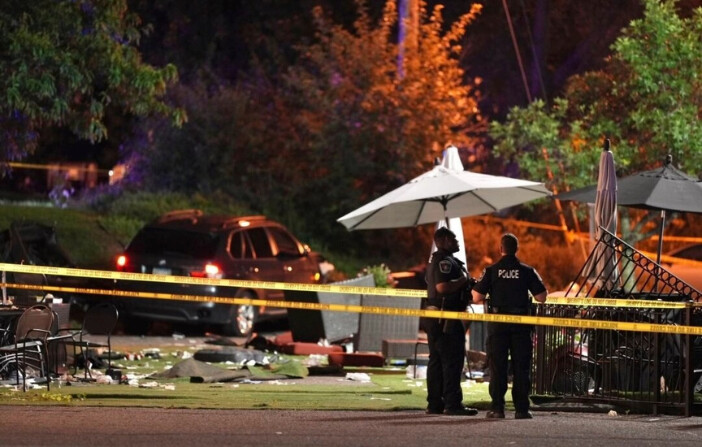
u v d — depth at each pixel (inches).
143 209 2368.4
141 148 2544.3
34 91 1614.2
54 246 1866.4
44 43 1608.0
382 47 2524.6
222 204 2475.4
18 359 1190.9
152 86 1713.8
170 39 2856.8
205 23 2871.6
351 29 2859.3
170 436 845.8
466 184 1244.5
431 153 2480.3
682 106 1873.8
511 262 1016.9
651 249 2422.5
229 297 1796.3
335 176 2500.0
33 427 874.8
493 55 2910.9
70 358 1325.0
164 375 1268.5
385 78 2501.2
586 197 1342.3
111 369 1264.8
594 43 2768.2
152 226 1833.2
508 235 1023.6
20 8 1642.5
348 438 856.3
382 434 881.5
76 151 2876.5
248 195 2527.1
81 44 1668.3
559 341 1106.7
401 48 2507.4
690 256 2027.6
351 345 1662.2
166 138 2524.6
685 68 1862.7
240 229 1849.2
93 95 1770.4
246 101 2568.9
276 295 1883.6
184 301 1774.1
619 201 1272.1
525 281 1013.2
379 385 1261.1
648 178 1304.1
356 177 2517.2
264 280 1855.3
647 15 1877.5
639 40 1877.5
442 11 2888.8
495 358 1002.7
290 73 2556.6
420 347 1515.7
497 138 2060.8
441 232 1038.4
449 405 1016.9
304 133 2541.8
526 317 992.9
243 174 2556.6
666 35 1863.9
